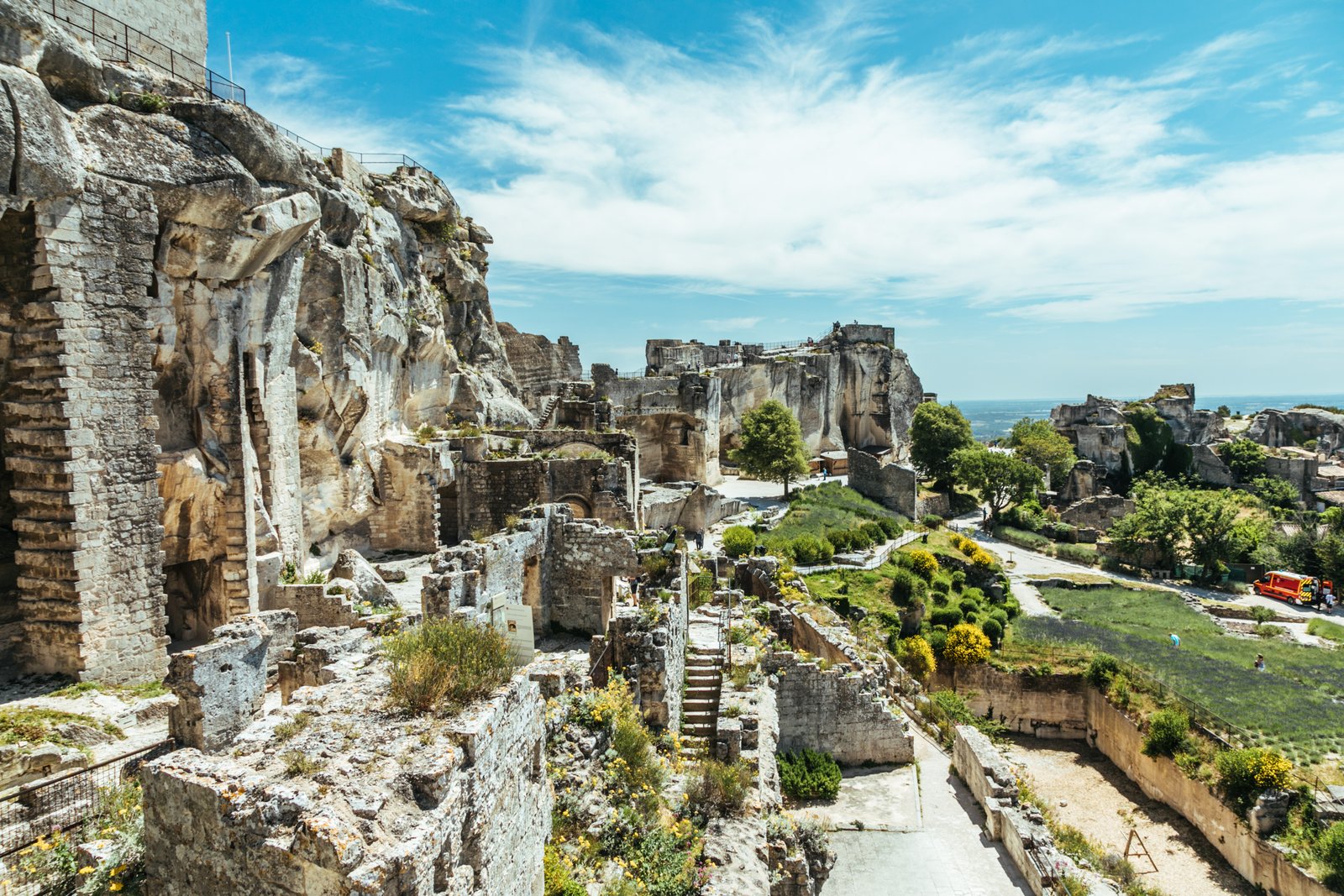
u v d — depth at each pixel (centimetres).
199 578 2372
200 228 2092
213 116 2091
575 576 2412
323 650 1630
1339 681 3888
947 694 3528
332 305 2978
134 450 1872
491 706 939
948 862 2027
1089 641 4391
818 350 9038
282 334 2600
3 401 1784
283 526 2639
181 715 1348
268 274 2467
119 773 1279
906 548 5566
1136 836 3072
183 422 2248
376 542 3512
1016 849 2023
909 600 4547
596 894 1113
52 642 1781
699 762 1681
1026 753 3841
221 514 2303
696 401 6675
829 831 2139
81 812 1194
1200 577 6072
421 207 4106
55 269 1709
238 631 1450
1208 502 6275
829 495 6725
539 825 1088
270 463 2520
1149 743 3397
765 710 2011
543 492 3750
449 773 810
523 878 999
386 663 1098
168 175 1948
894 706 2775
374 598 2612
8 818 1158
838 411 9144
